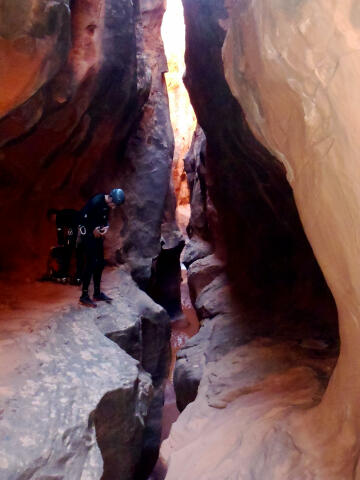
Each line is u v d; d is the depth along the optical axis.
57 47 4.58
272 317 6.49
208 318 7.54
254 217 7.57
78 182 7.74
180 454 3.52
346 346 2.48
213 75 6.61
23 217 7.22
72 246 6.68
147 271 8.52
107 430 3.82
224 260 9.39
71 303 5.88
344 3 1.67
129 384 4.08
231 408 4.11
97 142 7.48
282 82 2.42
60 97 5.83
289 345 5.34
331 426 2.62
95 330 5.14
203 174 10.69
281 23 2.18
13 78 4.38
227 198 8.34
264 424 3.25
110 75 6.73
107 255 7.91
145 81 8.56
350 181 1.89
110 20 6.55
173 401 8.03
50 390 3.68
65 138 6.62
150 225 8.84
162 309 7.04
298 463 2.59
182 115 21.38
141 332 6.08
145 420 4.43
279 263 7.22
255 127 3.42
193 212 12.93
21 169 6.49
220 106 6.67
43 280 6.83
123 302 6.33
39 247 7.34
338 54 1.78
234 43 3.35
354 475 2.24
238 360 5.29
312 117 2.14
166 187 9.32
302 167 2.46
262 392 4.23
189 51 7.31
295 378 4.32
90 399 3.66
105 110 7.12
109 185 8.34
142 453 6.10
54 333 4.79
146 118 9.48
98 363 4.34
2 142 5.61
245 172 6.95
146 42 10.48
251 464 2.84
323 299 6.03
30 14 4.03
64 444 3.10
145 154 9.16
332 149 1.98
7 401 3.43
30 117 5.43
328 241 2.29
